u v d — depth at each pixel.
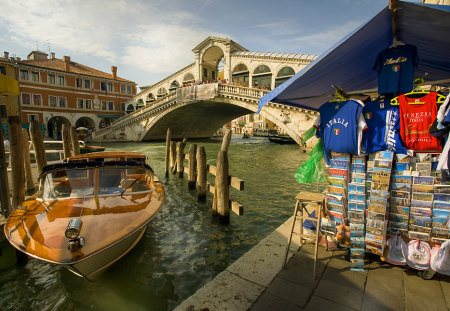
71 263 3.24
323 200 3.45
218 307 2.71
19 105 5.61
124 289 4.08
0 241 4.77
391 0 2.56
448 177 2.92
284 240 4.09
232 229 6.29
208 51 31.70
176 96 28.70
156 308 3.68
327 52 3.12
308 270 3.27
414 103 2.96
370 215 3.18
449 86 4.51
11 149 5.60
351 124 3.19
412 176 3.06
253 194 9.20
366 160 3.31
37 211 4.29
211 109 32.62
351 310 2.58
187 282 4.28
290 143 31.56
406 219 3.11
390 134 3.11
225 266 4.74
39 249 3.41
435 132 2.83
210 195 8.90
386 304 2.63
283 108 21.50
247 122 66.38
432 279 2.99
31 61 33.62
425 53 3.58
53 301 3.82
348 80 4.27
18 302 3.80
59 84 33.19
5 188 5.07
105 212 4.25
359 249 3.21
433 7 2.48
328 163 3.62
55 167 4.86
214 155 20.02
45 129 32.09
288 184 10.63
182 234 6.02
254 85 25.77
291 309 2.63
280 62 26.16
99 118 37.12
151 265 4.75
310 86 4.08
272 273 3.23
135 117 33.38
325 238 3.65
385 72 3.29
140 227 4.04
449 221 2.92
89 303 3.78
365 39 3.19
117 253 3.96
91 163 5.05
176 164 12.05
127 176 5.27
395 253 3.15
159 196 5.36
